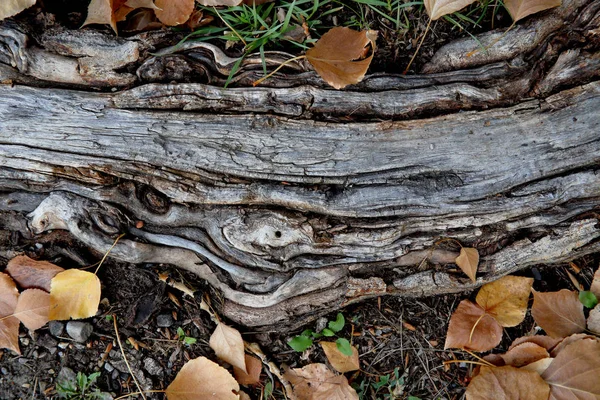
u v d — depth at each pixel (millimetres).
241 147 1823
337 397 1983
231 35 1785
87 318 1983
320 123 1820
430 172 1842
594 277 2008
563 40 1748
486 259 1944
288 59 1794
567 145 1805
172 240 1905
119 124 1791
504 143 1824
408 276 1976
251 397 2053
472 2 1737
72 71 1766
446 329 2092
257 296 1928
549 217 1866
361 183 1845
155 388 1976
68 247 1953
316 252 1909
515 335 2068
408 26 1896
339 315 2062
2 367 1935
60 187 1827
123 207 1844
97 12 1701
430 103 1822
